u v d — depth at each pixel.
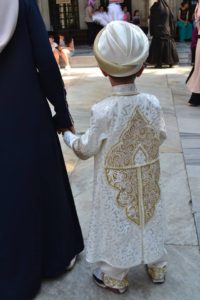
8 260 2.29
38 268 2.40
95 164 2.23
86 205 3.40
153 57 10.60
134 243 2.23
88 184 3.79
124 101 2.09
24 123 2.24
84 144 2.16
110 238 2.23
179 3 15.23
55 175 2.40
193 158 4.32
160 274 2.44
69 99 7.24
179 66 10.87
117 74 2.04
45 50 2.22
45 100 2.34
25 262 2.33
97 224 2.28
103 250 2.28
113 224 2.20
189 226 3.05
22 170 2.25
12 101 2.21
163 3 10.19
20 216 2.27
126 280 2.41
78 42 15.60
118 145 2.12
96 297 2.39
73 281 2.53
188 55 11.85
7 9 2.12
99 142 2.13
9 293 2.29
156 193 2.26
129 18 14.15
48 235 2.46
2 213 2.26
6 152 2.23
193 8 14.82
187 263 2.65
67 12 15.59
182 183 3.75
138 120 2.12
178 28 14.90
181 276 2.54
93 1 14.29
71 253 2.59
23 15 2.19
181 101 6.80
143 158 2.18
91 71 10.45
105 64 2.04
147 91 7.66
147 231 2.25
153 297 2.38
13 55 2.20
